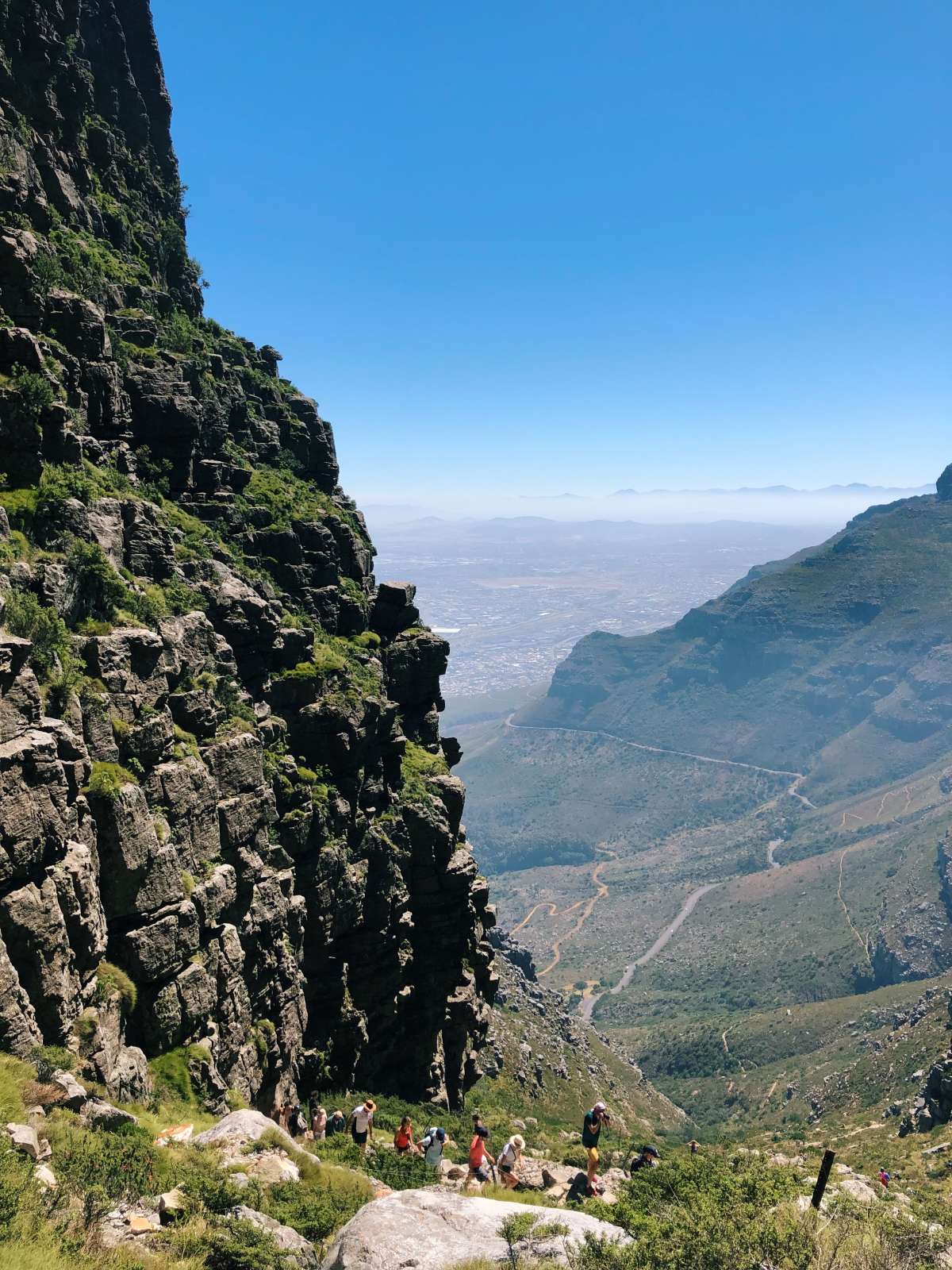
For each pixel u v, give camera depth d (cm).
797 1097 15600
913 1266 1888
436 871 5769
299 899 4544
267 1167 2542
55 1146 2123
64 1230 1720
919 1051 13400
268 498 6044
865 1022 18588
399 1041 5681
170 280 6850
